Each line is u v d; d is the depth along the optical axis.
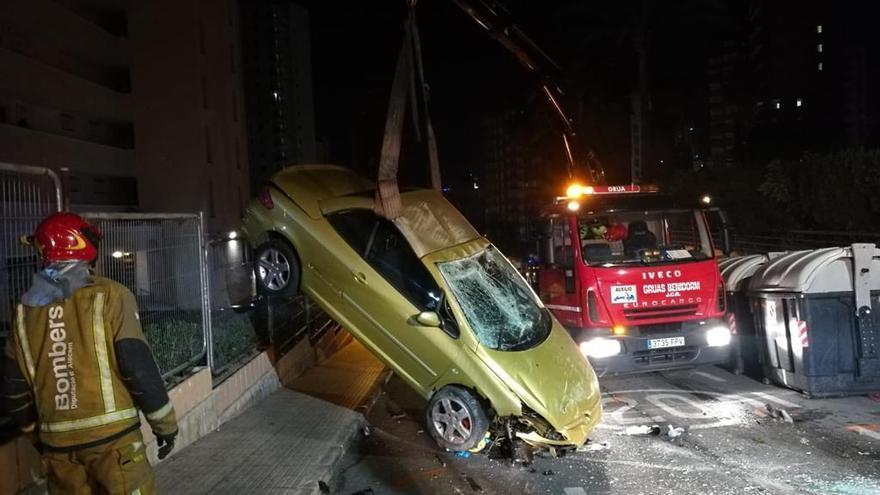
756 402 8.27
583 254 9.20
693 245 9.65
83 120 34.16
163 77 36.75
